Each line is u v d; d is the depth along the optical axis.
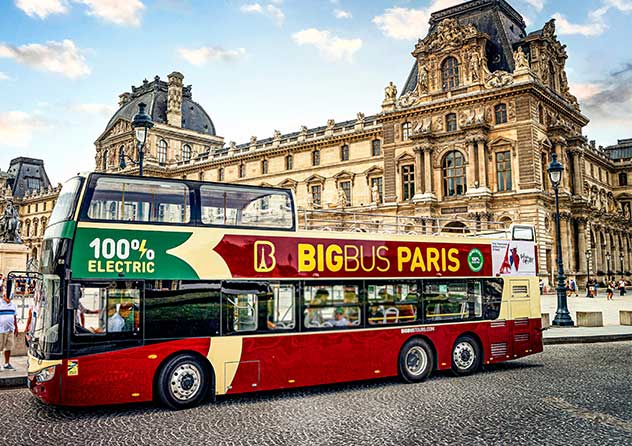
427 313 19.44
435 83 71.19
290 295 16.86
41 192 157.38
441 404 15.24
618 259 98.94
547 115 69.25
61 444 11.73
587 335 29.28
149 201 15.35
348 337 17.64
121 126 121.25
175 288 15.19
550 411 14.27
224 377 15.55
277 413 14.44
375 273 18.47
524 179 63.62
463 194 67.69
